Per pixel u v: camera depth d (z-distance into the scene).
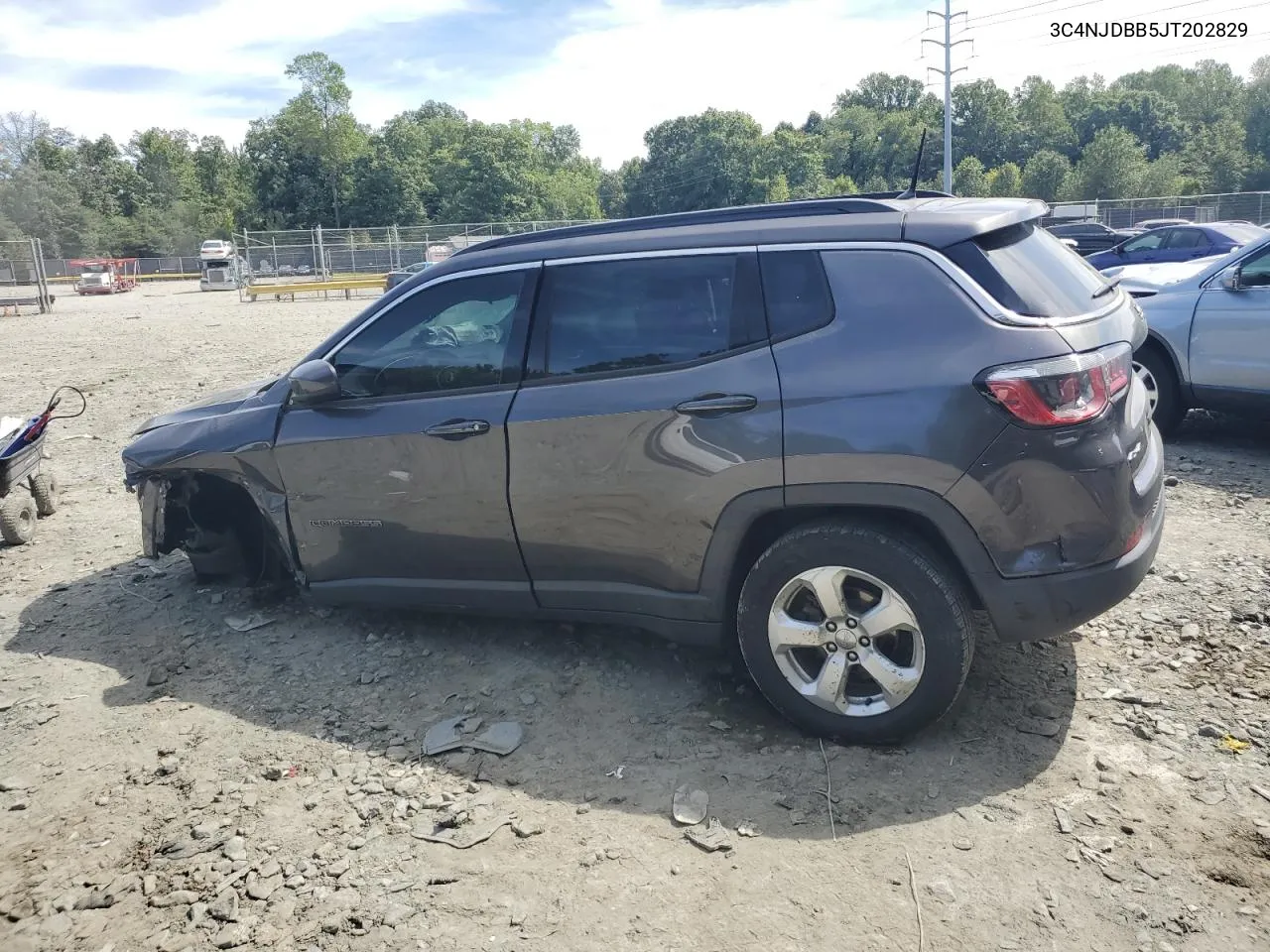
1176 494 6.04
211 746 3.68
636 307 3.62
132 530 6.50
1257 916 2.53
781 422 3.28
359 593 4.30
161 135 105.81
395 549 4.13
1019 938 2.50
